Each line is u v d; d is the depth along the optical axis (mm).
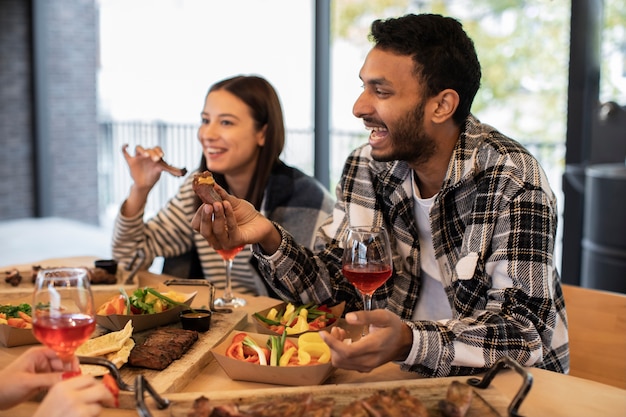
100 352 1435
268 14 7918
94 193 8328
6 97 7699
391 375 1454
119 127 8852
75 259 2580
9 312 1688
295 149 7430
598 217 3580
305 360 1398
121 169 8898
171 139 8445
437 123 1587
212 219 1611
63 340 1166
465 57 1563
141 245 2512
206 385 1395
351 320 1286
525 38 6227
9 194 7840
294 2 7695
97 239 7129
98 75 9102
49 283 1177
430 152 1628
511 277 1520
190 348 1524
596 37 3938
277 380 1372
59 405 1031
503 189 1575
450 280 1724
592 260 3648
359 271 1454
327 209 2525
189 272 2637
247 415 1107
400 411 1111
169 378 1351
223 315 1794
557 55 6133
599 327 1833
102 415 1223
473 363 1397
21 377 1163
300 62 7715
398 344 1353
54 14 7820
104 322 1653
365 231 1472
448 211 1692
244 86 2465
